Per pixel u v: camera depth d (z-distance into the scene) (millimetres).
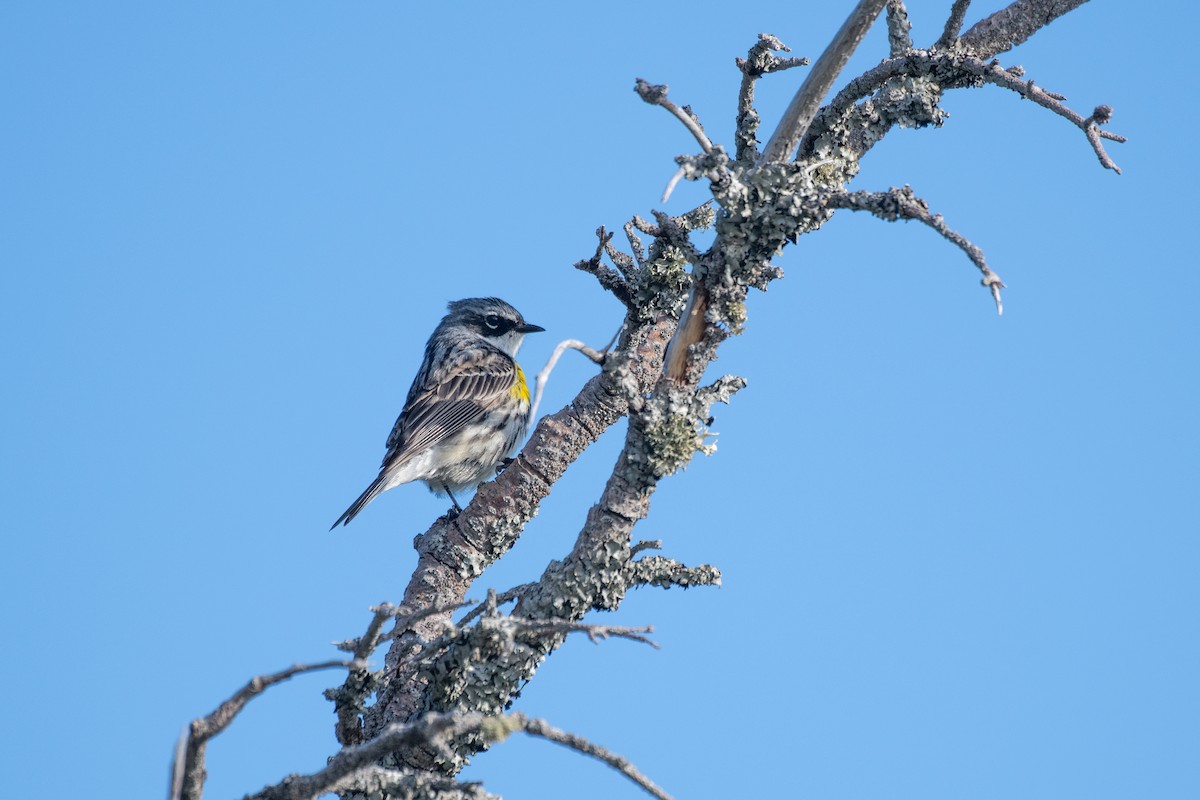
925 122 11688
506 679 10133
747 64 11445
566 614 10164
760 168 9875
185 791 7434
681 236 10133
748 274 9930
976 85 11367
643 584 10258
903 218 8812
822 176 11336
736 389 10078
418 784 7938
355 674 9773
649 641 8164
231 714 7426
